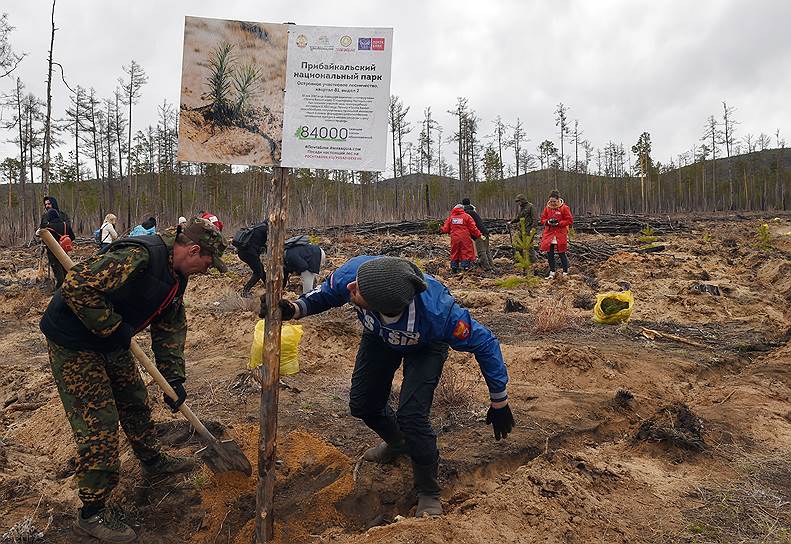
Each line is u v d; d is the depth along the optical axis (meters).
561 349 6.62
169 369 3.66
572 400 5.46
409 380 3.48
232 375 6.17
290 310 3.32
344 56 3.17
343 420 4.82
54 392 6.38
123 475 3.98
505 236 23.50
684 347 7.44
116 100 45.75
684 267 13.62
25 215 32.84
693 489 3.93
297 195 44.19
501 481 3.96
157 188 50.41
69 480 4.14
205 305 10.70
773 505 3.68
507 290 11.63
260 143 3.21
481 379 6.08
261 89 3.20
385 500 3.82
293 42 3.18
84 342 3.24
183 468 4.01
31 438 5.15
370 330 3.51
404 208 48.78
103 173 48.78
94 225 42.56
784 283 11.55
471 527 3.25
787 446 4.64
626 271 13.20
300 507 3.75
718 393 5.90
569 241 18.05
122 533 3.46
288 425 4.66
